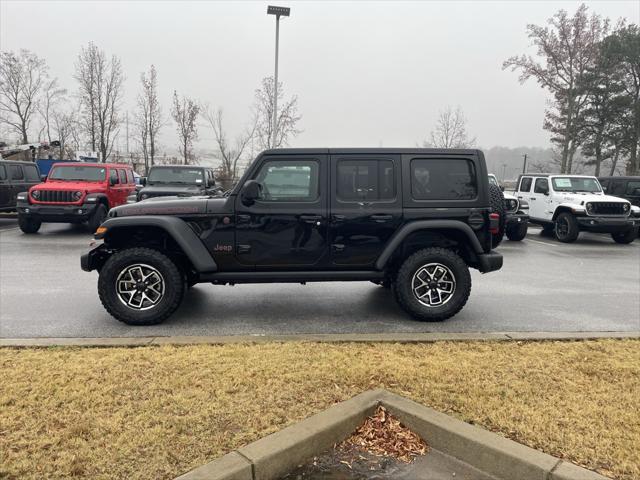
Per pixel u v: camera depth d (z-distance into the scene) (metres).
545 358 4.02
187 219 5.11
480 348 4.26
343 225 5.17
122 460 2.56
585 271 8.87
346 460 2.75
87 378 3.52
